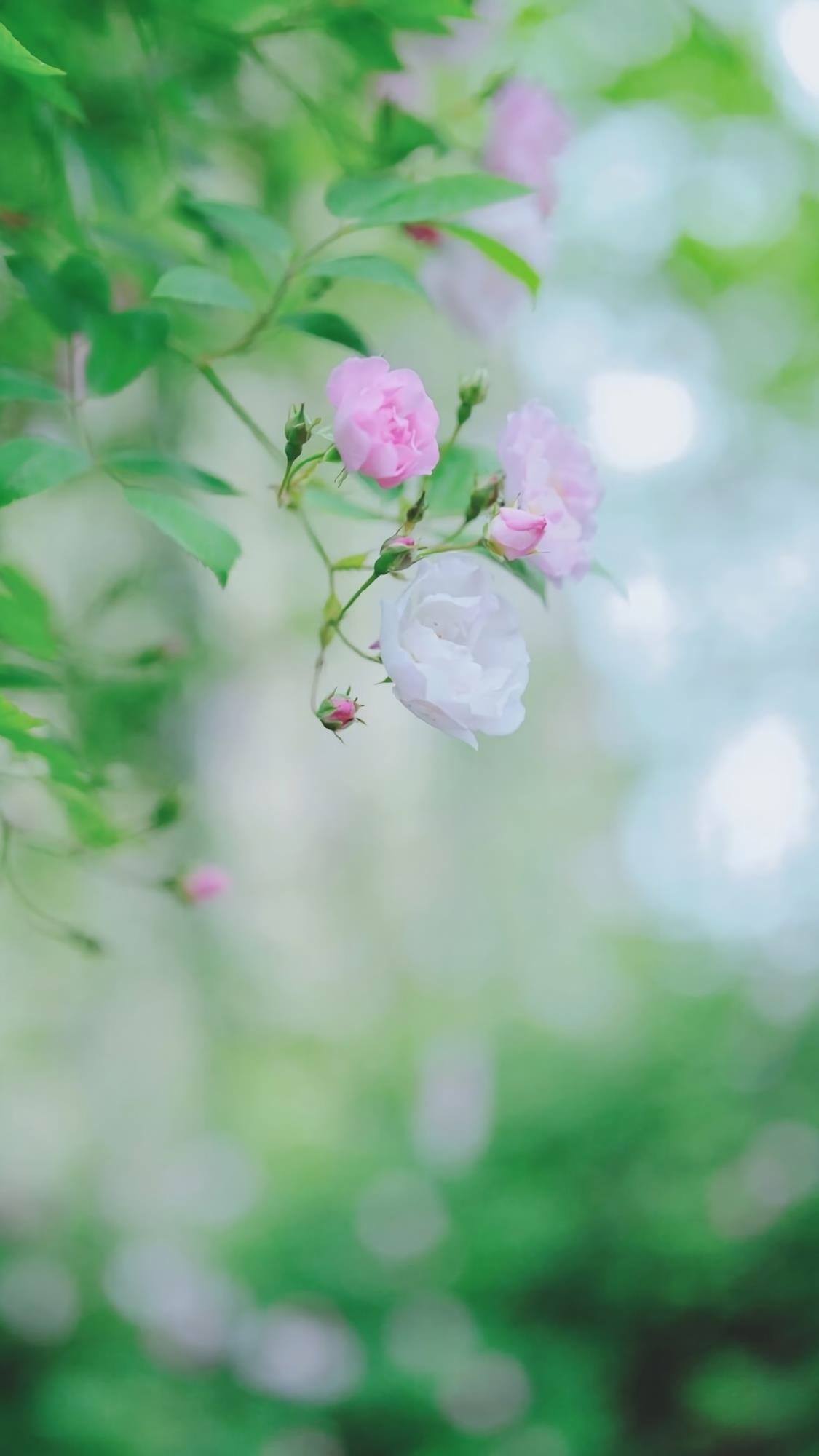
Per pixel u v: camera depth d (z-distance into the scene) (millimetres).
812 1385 1957
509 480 994
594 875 4906
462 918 5305
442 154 1127
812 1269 2100
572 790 5402
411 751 5621
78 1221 2637
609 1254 2271
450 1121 2691
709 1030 2787
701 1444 2029
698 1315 2158
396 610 945
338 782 4836
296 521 2373
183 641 1217
